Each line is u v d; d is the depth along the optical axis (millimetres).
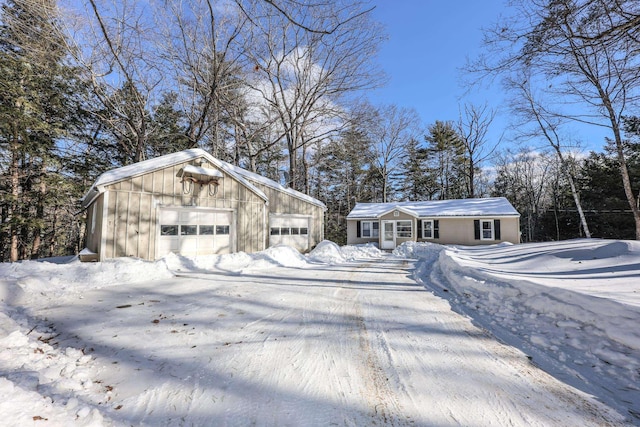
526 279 4891
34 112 14055
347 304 5008
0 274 6316
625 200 19141
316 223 15891
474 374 2590
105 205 8703
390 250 18844
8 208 15211
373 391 2338
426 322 4027
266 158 28781
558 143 17250
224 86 16062
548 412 2033
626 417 1969
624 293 3504
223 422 1964
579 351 2916
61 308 4746
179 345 3275
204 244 10938
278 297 5527
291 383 2467
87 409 1956
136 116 17078
